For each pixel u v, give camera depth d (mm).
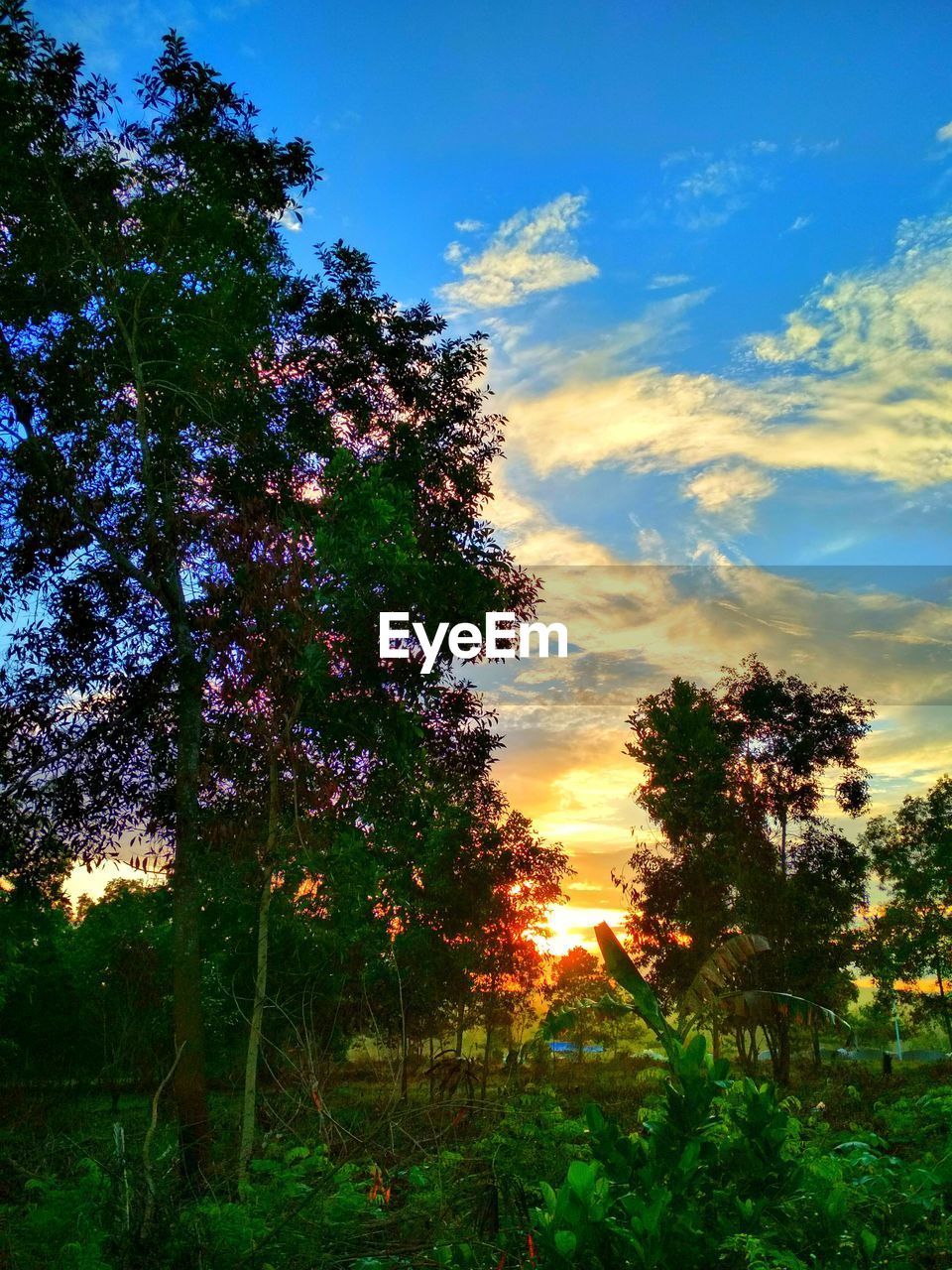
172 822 12602
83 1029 20219
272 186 13508
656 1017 4477
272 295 13438
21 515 11398
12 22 11359
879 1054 30359
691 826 23078
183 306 12156
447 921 16406
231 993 7422
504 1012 17078
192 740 11250
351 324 14555
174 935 11000
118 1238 3891
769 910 22391
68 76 11742
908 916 29875
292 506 10078
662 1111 4324
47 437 11422
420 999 14633
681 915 22375
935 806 30391
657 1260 3236
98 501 11539
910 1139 5840
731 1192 3828
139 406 11570
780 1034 20062
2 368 11297
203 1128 8031
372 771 11039
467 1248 3807
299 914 10242
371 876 10625
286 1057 6379
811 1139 5461
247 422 12766
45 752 12438
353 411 14562
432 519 14305
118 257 11984
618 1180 3904
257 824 10016
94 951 21359
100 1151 4773
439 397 15133
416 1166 4906
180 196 12281
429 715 13203
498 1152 4883
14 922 20109
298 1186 4480
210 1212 4070
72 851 12750
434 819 13961
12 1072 18312
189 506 11961
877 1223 4121
